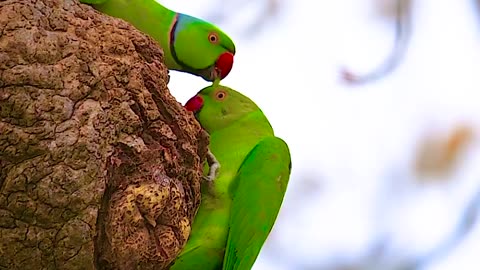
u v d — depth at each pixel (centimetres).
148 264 650
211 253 782
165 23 808
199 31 820
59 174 616
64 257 621
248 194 794
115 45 675
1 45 627
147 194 643
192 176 692
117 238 634
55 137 621
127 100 658
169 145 674
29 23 639
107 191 637
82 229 619
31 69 626
